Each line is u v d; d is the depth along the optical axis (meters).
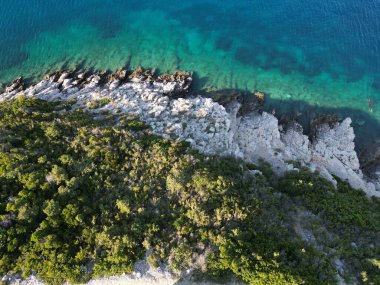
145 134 50.84
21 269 34.84
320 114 65.88
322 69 74.25
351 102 68.56
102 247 36.38
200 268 35.44
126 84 67.44
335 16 84.88
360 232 44.78
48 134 46.44
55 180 40.31
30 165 41.53
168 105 60.56
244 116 64.25
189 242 37.19
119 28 82.81
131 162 44.66
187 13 87.00
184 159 45.75
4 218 36.34
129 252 36.03
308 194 48.56
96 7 88.19
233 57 75.94
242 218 39.59
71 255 35.69
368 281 38.22
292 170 53.75
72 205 38.22
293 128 63.06
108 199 40.12
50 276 34.47
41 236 35.72
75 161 42.94
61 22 84.25
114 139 47.59
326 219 45.34
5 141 44.19
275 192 47.66
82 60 75.06
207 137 53.69
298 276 34.38
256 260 35.69
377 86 71.56
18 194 38.50
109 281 35.12
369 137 64.00
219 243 36.97
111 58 75.31
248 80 71.19
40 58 75.88
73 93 64.50
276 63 74.94
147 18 85.38
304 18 84.81
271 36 81.00
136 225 37.41
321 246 40.94
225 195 41.50
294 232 41.44
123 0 90.38
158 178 42.97
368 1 88.06
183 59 75.06
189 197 40.97
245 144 58.34
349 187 55.09
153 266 35.56
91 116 53.97
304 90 70.00
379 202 53.97
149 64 73.81
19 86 69.31
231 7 88.44
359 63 75.44
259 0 89.88
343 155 60.25
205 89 68.75
